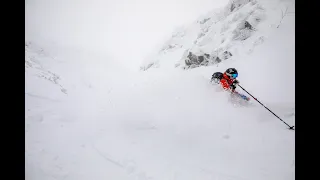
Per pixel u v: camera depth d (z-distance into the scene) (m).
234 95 6.14
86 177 2.91
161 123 4.99
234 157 3.52
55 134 4.04
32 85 6.12
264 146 3.78
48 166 3.03
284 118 4.92
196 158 3.52
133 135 4.36
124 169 3.18
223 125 4.76
